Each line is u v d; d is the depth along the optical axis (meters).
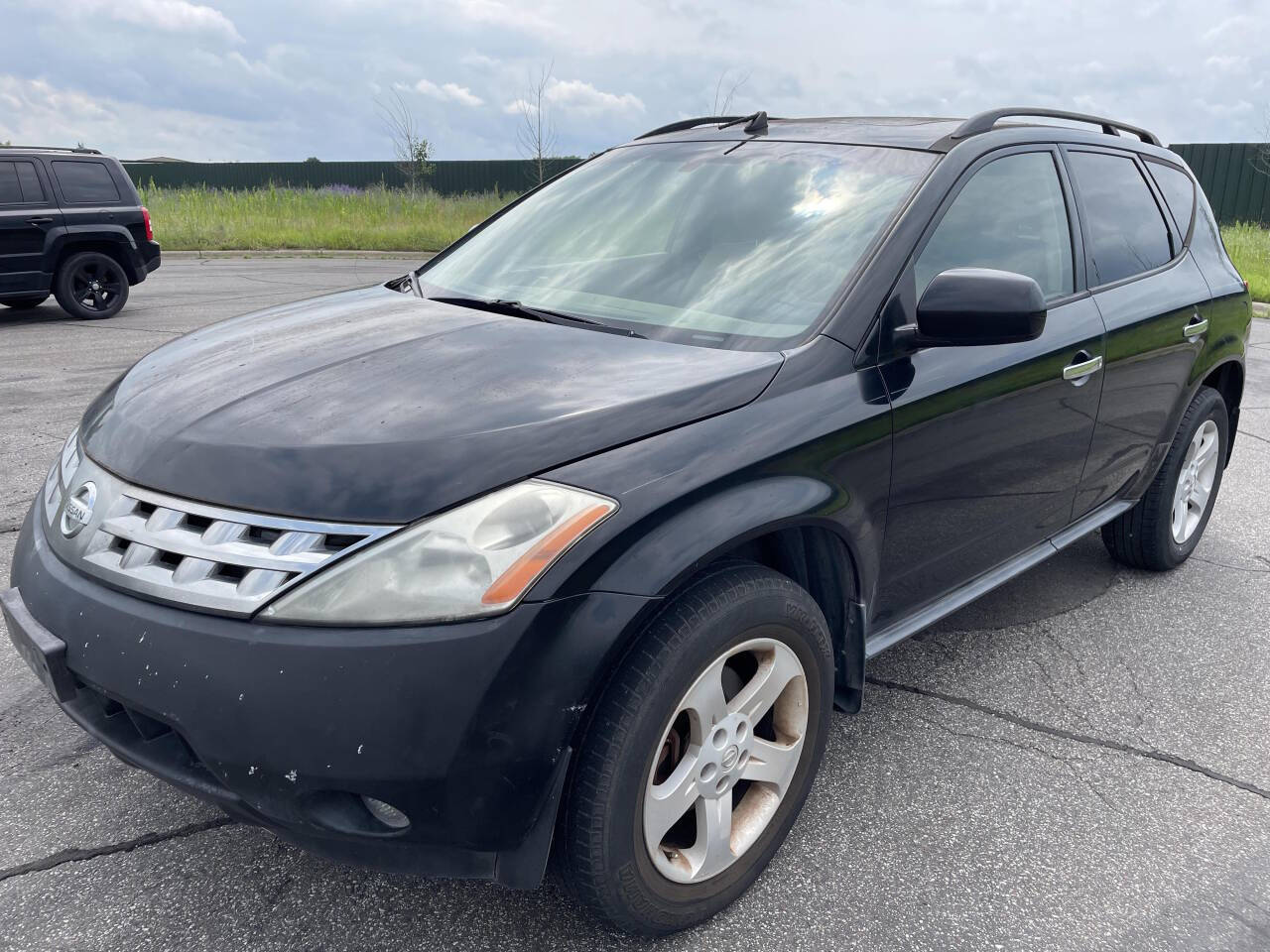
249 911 2.15
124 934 2.07
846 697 2.54
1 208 9.73
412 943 2.08
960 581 3.00
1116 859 2.45
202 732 1.74
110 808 2.47
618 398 2.05
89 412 2.47
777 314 2.49
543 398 2.05
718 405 2.12
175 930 2.09
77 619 1.91
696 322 2.53
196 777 1.86
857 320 2.43
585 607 1.79
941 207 2.72
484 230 3.48
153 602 1.84
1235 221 23.23
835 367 2.35
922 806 2.63
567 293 2.81
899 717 3.07
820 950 2.12
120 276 10.62
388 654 1.70
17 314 10.85
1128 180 3.80
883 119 3.32
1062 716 3.12
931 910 2.25
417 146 25.17
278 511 1.82
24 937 2.05
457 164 28.17
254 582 1.77
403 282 3.27
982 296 2.28
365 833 1.78
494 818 1.76
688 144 3.36
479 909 2.19
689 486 1.94
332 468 1.85
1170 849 2.50
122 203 10.64
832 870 2.38
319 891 2.22
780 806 2.30
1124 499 3.90
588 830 1.86
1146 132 4.17
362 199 23.97
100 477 2.07
